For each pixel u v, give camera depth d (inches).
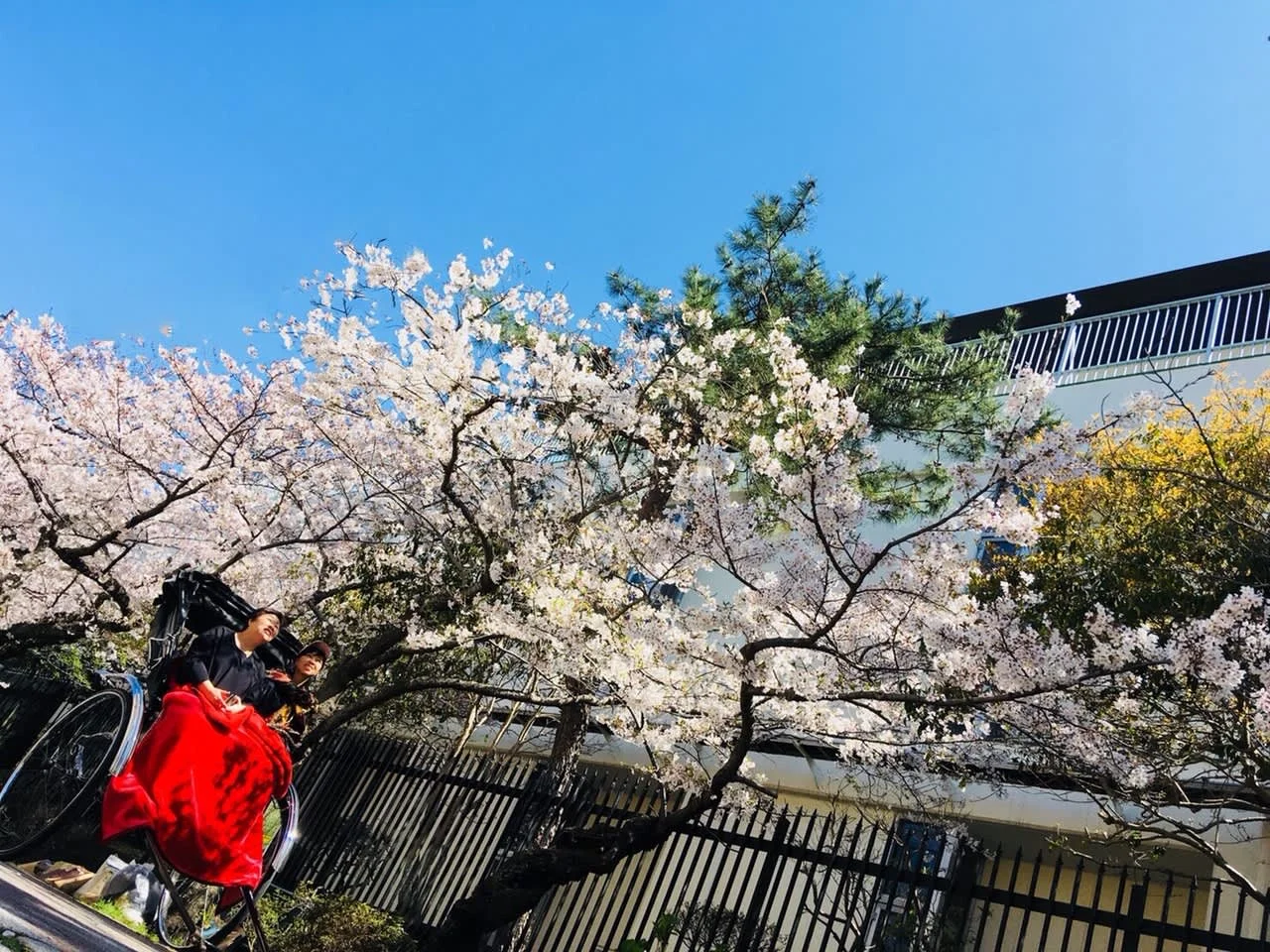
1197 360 580.7
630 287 508.4
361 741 495.2
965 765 365.7
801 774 498.6
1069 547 409.1
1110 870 442.6
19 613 509.4
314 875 448.1
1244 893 260.8
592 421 390.9
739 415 389.7
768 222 529.7
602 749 582.6
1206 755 352.5
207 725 195.3
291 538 460.1
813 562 305.1
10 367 450.3
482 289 382.3
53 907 294.2
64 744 212.5
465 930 312.8
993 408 494.6
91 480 462.3
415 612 413.7
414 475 431.5
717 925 333.7
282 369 441.4
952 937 309.9
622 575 385.7
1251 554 341.4
